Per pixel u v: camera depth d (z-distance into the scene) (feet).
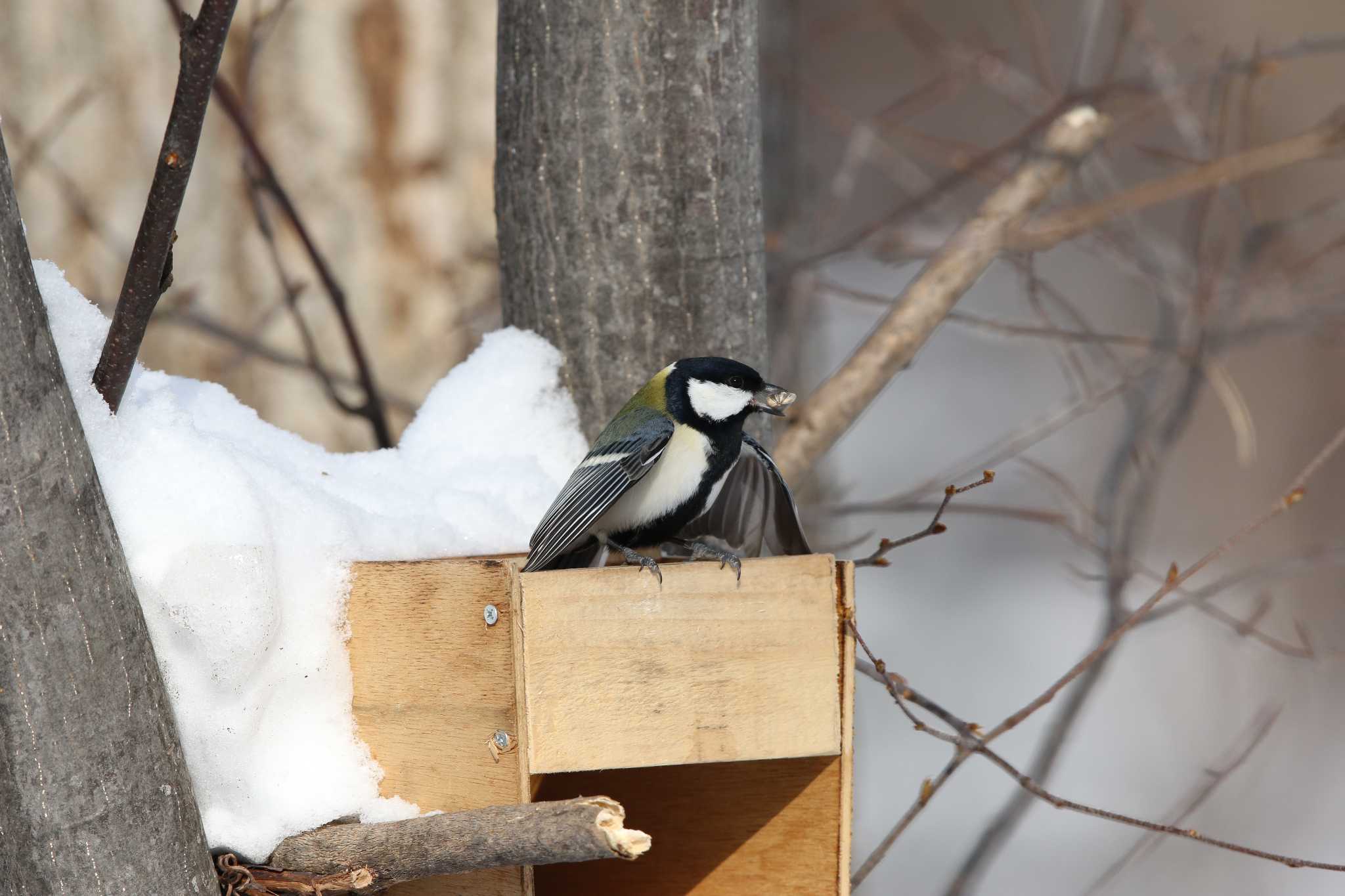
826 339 48.88
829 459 43.47
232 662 20.22
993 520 75.87
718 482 25.23
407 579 21.68
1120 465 38.17
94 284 38.47
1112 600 36.63
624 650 20.86
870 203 56.54
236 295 38.50
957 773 60.90
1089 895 41.14
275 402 38.55
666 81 24.59
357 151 38.63
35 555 16.76
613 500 23.04
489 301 38.09
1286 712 62.54
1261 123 51.70
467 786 20.98
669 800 23.97
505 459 25.35
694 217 24.84
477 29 39.29
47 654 16.83
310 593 21.79
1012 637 68.90
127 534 19.62
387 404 38.78
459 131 39.19
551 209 25.07
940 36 55.88
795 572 21.71
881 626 70.23
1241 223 41.01
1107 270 58.08
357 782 21.63
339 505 22.89
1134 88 38.91
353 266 38.75
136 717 17.66
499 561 20.77
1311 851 56.85
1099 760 61.21
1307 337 56.59
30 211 38.42
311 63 38.34
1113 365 41.50
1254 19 70.95
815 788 22.98
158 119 38.78
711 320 25.07
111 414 19.95
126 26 38.52
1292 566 37.09
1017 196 30.27
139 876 17.47
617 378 25.12
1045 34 53.11
